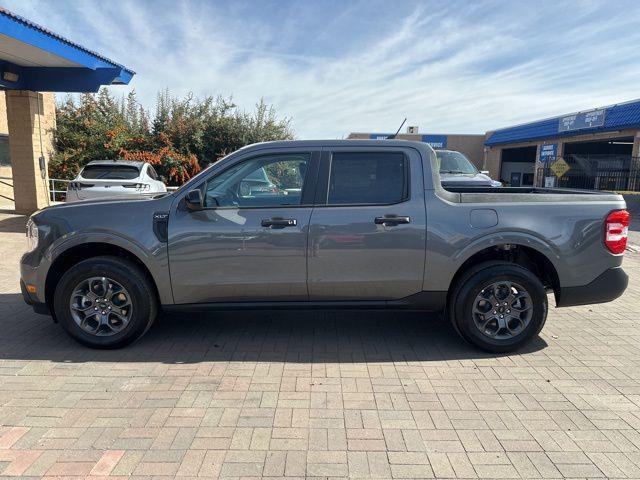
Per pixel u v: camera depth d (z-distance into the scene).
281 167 4.32
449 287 4.32
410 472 2.66
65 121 19.11
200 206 4.11
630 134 22.59
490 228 4.18
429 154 4.32
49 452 2.80
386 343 4.58
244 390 3.59
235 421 3.15
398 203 4.23
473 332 4.26
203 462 2.73
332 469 2.68
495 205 4.24
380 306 4.35
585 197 4.34
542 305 4.24
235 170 4.31
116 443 2.90
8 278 6.86
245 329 4.93
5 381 3.70
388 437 2.99
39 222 4.31
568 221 4.22
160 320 5.18
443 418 3.22
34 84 12.37
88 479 2.58
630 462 2.75
